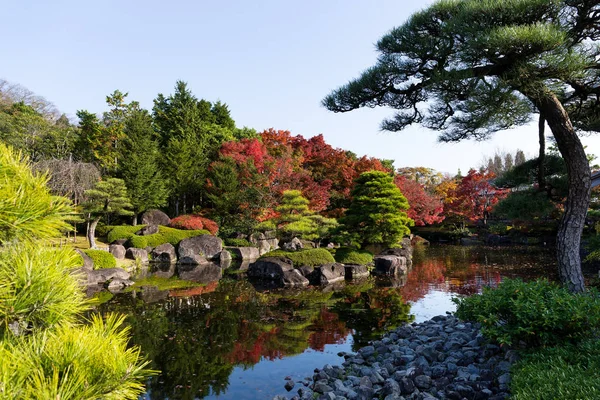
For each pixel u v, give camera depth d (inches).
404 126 274.1
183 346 263.4
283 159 881.5
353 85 257.1
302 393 188.5
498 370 181.3
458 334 250.1
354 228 649.0
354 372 214.8
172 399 189.2
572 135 219.1
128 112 1007.6
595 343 150.9
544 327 167.3
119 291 445.1
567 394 115.8
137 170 848.9
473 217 1127.0
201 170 991.6
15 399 47.6
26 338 60.8
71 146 994.7
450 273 552.1
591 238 394.9
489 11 197.2
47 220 61.2
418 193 1066.1
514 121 237.9
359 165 1021.2
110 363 55.2
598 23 214.8
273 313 350.6
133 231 790.5
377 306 376.5
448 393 170.9
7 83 1173.7
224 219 933.8
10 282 57.9
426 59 236.5
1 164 60.1
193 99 1218.0
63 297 63.9
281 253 585.3
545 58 183.6
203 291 450.3
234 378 213.3
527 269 564.1
